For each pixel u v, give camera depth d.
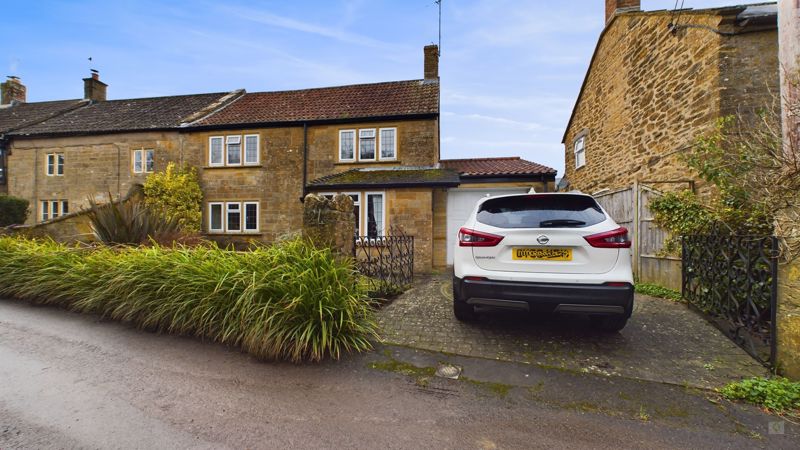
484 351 3.26
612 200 6.89
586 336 3.60
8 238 6.04
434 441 2.01
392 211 9.65
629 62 7.60
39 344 3.46
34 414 2.25
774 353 2.79
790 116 2.70
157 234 6.54
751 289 3.23
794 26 2.67
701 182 5.36
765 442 2.00
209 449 1.92
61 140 14.17
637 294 5.18
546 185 10.22
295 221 12.23
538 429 2.13
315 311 3.11
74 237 8.29
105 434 2.04
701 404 2.39
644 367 2.93
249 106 13.94
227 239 12.24
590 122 9.88
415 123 11.66
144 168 13.41
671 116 6.16
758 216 3.87
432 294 5.52
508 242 3.29
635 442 2.01
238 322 3.32
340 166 12.02
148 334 3.72
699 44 5.49
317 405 2.39
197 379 2.75
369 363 3.04
